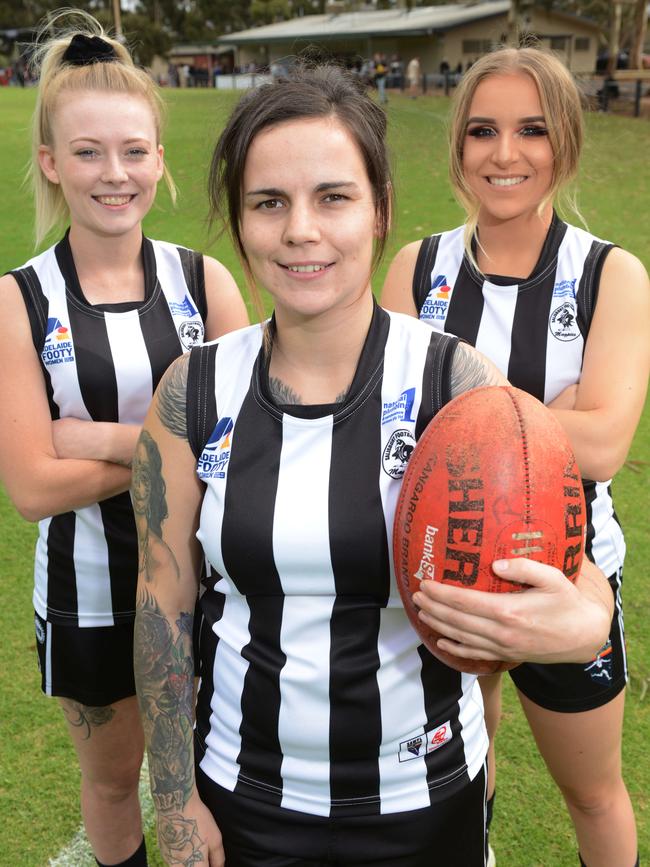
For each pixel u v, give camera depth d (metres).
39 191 2.00
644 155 13.12
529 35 1.99
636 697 2.81
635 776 2.49
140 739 2.11
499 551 1.22
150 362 1.95
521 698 2.00
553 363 1.93
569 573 1.29
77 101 1.81
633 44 23.72
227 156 1.32
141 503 1.46
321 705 1.34
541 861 2.26
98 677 2.02
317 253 1.23
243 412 1.37
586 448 1.83
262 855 1.41
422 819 1.37
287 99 1.22
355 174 1.23
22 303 1.88
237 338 1.43
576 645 1.22
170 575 1.46
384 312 1.39
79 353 1.90
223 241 8.44
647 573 3.45
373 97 1.31
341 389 1.35
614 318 1.86
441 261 2.06
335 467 1.31
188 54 58.16
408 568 1.26
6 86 44.78
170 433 1.42
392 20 39.28
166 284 2.00
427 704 1.38
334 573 1.31
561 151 1.85
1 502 4.24
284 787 1.38
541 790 2.49
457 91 1.93
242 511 1.32
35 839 2.36
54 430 1.90
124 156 1.85
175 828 1.44
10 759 2.62
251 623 1.38
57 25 2.05
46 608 2.04
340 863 1.40
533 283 1.93
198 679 2.00
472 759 1.44
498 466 1.23
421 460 1.26
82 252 1.93
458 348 1.36
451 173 1.99
